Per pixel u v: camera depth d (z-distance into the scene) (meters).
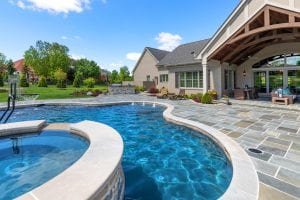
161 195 4.71
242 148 6.00
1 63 74.69
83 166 4.14
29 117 13.88
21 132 8.10
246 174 4.29
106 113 15.08
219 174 5.61
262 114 11.52
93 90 29.08
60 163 6.16
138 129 10.51
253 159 5.25
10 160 6.46
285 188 3.85
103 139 6.11
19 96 21.55
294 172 4.51
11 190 4.93
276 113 11.75
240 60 21.38
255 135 7.41
